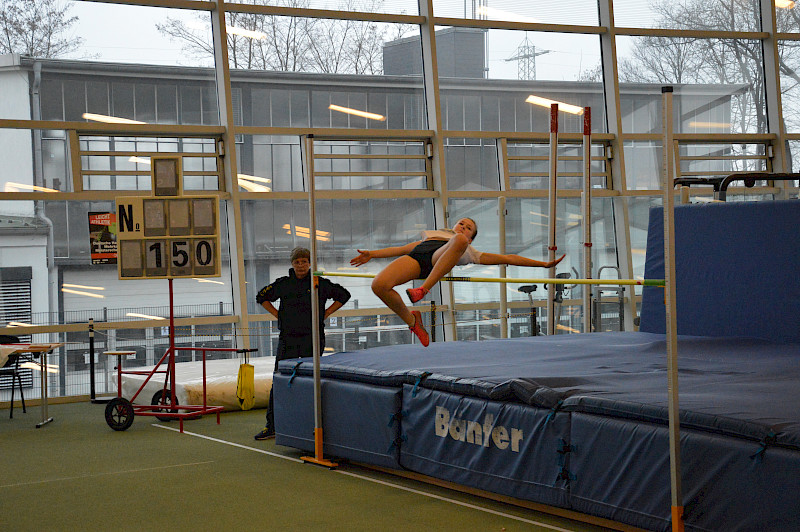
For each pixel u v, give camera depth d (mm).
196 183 8617
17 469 5043
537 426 3785
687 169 10734
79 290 8188
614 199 10367
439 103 9367
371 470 4906
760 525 2912
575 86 10188
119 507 4105
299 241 8992
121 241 6207
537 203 10023
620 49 10344
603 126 10352
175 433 6215
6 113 7980
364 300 9195
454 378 4312
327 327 8938
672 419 3088
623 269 10312
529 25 9859
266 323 8781
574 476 3617
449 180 9570
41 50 8102
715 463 3068
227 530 3697
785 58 11008
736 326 6375
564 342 6094
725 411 3195
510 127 9883
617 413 3461
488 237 9789
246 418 6906
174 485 4547
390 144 9328
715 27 10742
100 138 8273
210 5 8547
